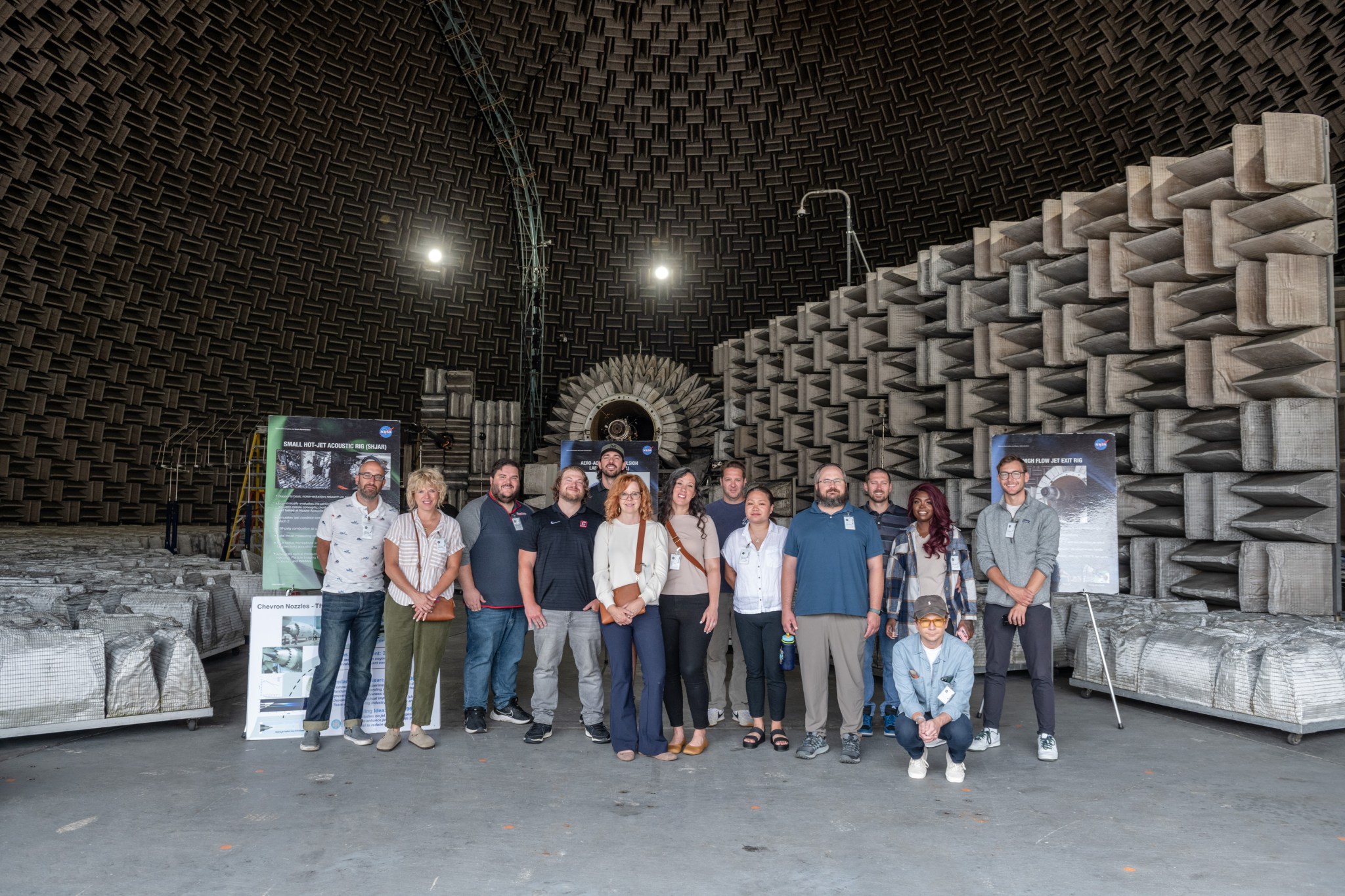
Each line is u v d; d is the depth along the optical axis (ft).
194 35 32.55
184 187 33.88
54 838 8.58
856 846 8.45
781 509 32.89
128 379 33.42
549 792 10.19
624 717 11.84
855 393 29.14
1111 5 29.78
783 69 40.55
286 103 36.22
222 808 9.52
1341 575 16.97
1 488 29.81
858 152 39.63
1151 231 19.02
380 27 38.14
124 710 12.58
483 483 36.65
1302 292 16.39
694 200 43.29
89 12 29.30
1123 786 10.36
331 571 12.22
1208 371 17.87
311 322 38.88
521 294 43.75
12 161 28.60
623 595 11.71
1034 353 21.42
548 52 41.19
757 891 7.40
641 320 44.29
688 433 39.29
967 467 23.26
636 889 7.45
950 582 12.58
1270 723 12.34
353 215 39.70
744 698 13.96
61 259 30.78
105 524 32.58
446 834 8.77
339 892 7.37
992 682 12.17
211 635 18.10
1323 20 23.75
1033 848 8.39
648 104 42.29
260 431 31.22
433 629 12.55
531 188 42.96
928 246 38.06
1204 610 17.31
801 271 42.06
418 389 42.16
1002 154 35.04
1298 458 16.34
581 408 39.27
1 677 11.73
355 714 12.43
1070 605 17.40
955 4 35.01
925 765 10.71
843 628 11.75
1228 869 7.86
